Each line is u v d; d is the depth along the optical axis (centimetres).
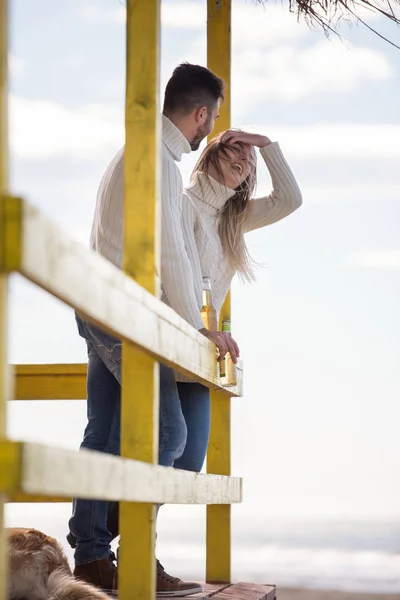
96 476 317
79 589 489
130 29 432
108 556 559
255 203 711
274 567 2558
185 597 580
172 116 604
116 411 567
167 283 547
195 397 643
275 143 700
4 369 253
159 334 408
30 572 491
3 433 253
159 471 408
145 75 430
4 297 253
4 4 258
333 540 3416
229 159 661
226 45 751
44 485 267
